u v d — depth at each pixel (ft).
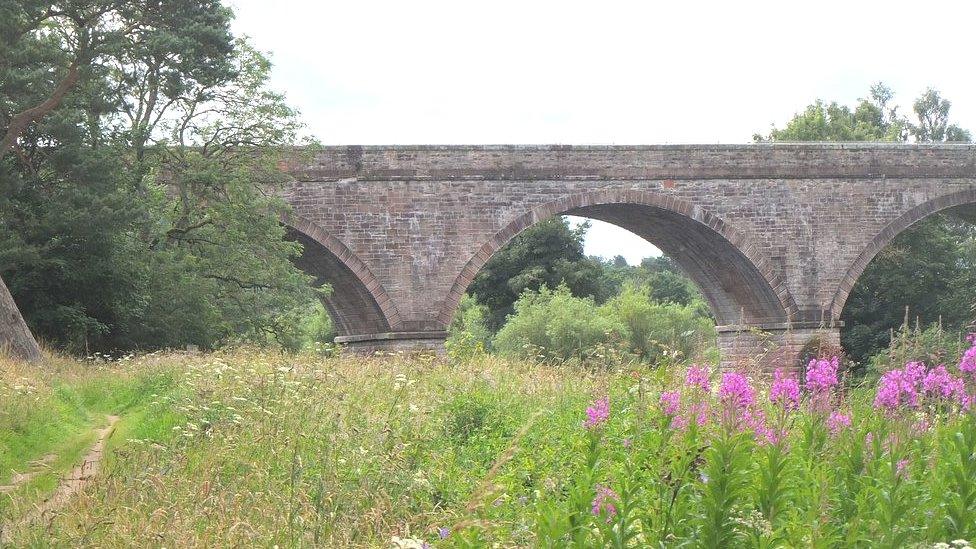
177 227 122.83
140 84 116.16
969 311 167.63
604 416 31.65
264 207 119.85
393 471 31.55
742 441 24.53
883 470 25.91
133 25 106.11
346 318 145.69
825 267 141.79
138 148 117.08
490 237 132.77
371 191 130.21
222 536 25.64
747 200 140.26
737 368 31.96
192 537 25.31
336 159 129.39
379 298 130.00
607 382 46.37
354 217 129.70
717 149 139.44
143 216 114.52
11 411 47.21
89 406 63.57
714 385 31.71
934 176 144.87
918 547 22.75
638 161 137.28
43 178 113.80
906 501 24.82
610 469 29.60
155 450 34.32
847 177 142.51
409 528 26.96
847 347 177.37
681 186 138.41
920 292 174.60
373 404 44.29
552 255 249.75
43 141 110.83
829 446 29.22
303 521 26.73
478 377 56.90
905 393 29.78
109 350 116.06
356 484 30.60
